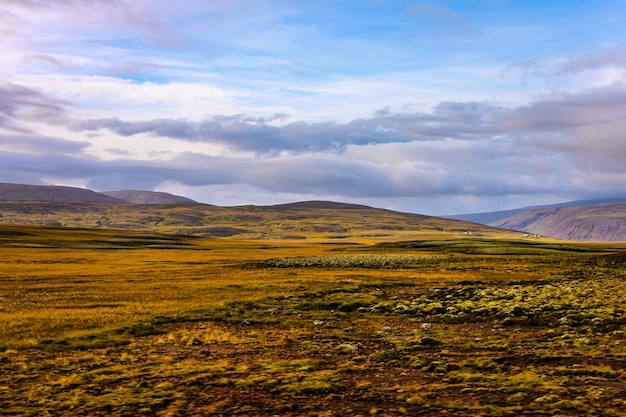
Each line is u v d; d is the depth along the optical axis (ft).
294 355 88.94
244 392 65.67
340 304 154.10
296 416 55.88
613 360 77.25
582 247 520.01
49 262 352.28
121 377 74.02
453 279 219.82
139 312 139.13
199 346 97.96
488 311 129.59
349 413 56.39
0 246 507.30
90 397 64.18
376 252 512.63
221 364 81.51
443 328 114.52
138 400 62.18
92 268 300.81
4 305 152.56
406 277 231.71
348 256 389.60
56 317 129.29
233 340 102.89
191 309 143.84
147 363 83.66
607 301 134.21
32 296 174.19
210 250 599.98
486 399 59.82
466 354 85.71
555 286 182.60
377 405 59.00
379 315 136.46
